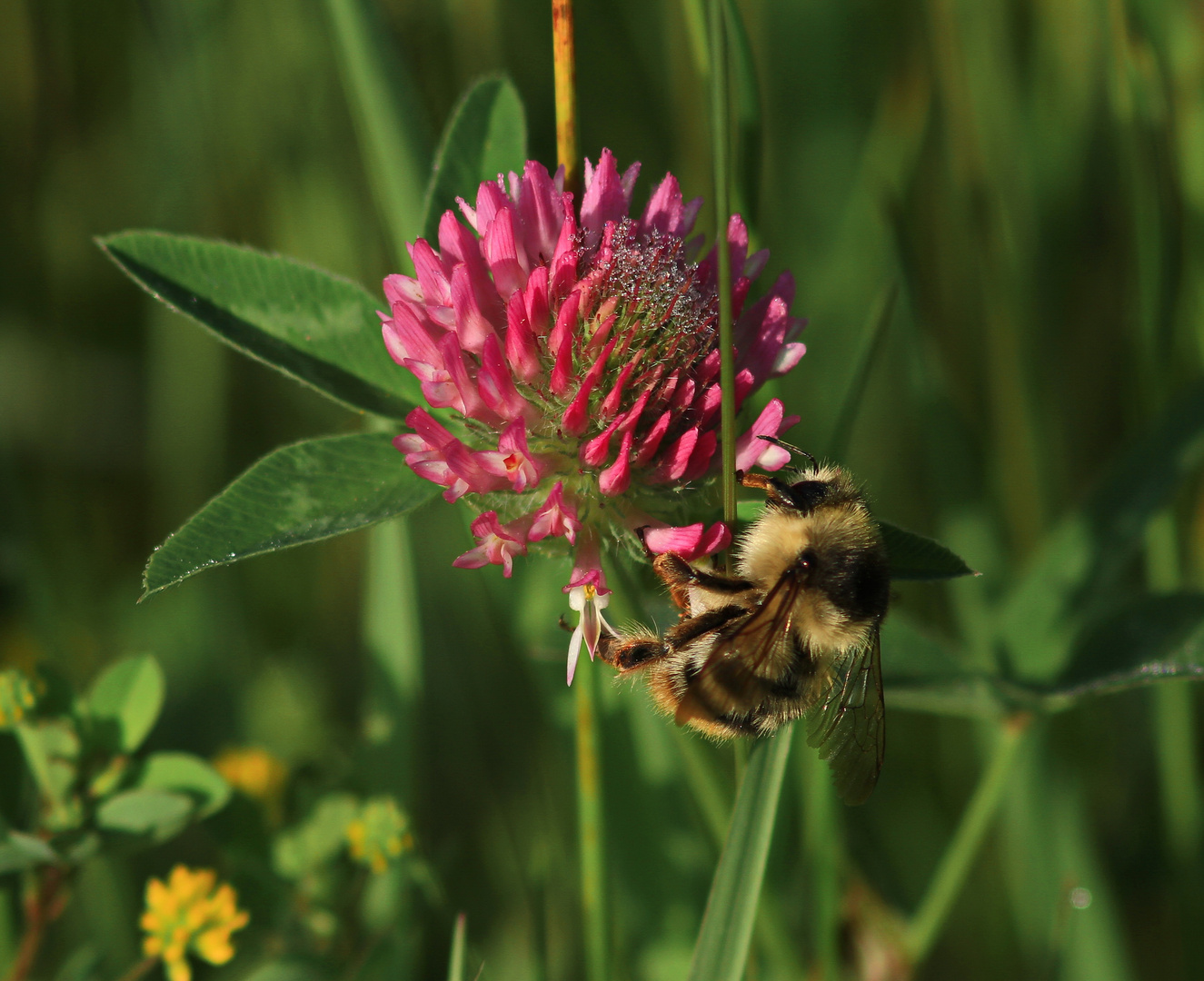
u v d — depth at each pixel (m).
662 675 0.28
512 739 0.32
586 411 0.26
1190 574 0.33
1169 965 0.32
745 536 0.28
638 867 0.31
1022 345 0.32
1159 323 0.31
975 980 0.32
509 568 0.26
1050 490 0.33
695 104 0.33
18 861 0.27
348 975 0.28
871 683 0.28
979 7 0.32
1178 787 0.31
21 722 0.28
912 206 0.33
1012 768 0.31
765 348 0.27
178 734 0.33
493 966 0.31
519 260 0.27
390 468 0.27
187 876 0.28
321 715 0.33
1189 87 0.32
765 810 0.26
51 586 0.33
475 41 0.32
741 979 0.26
